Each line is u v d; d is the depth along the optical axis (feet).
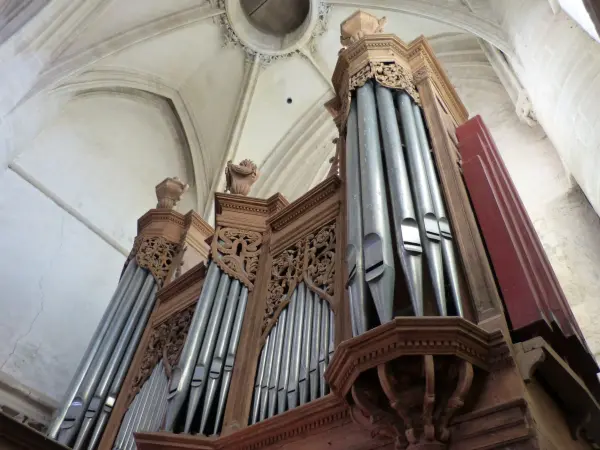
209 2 28.22
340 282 10.27
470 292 8.27
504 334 7.22
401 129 12.26
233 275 13.35
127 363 15.25
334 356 7.22
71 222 24.84
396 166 10.62
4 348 20.16
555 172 18.84
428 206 9.59
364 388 7.09
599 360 14.44
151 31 26.78
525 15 16.65
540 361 6.72
